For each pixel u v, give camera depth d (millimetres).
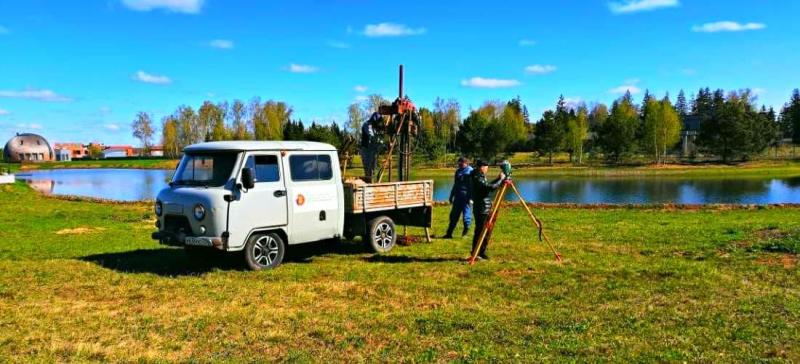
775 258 10453
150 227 19078
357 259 11195
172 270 10148
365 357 5586
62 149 169750
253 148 9953
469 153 86062
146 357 5566
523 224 17422
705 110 152875
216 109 114188
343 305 7562
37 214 24156
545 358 5500
